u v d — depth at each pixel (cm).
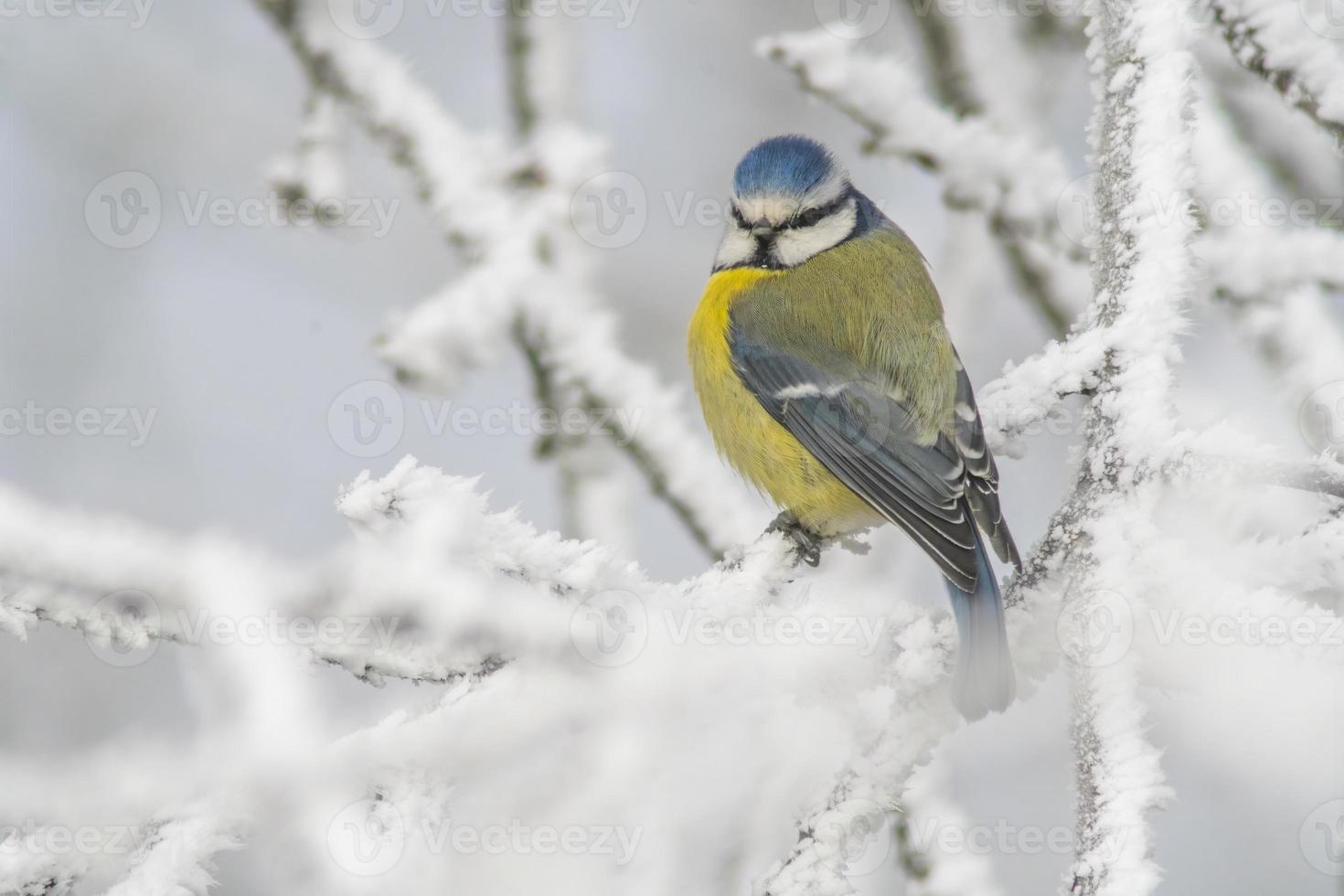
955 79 1024
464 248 820
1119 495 616
